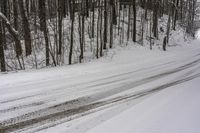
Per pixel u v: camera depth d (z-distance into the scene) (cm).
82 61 2298
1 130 643
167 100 948
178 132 662
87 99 924
